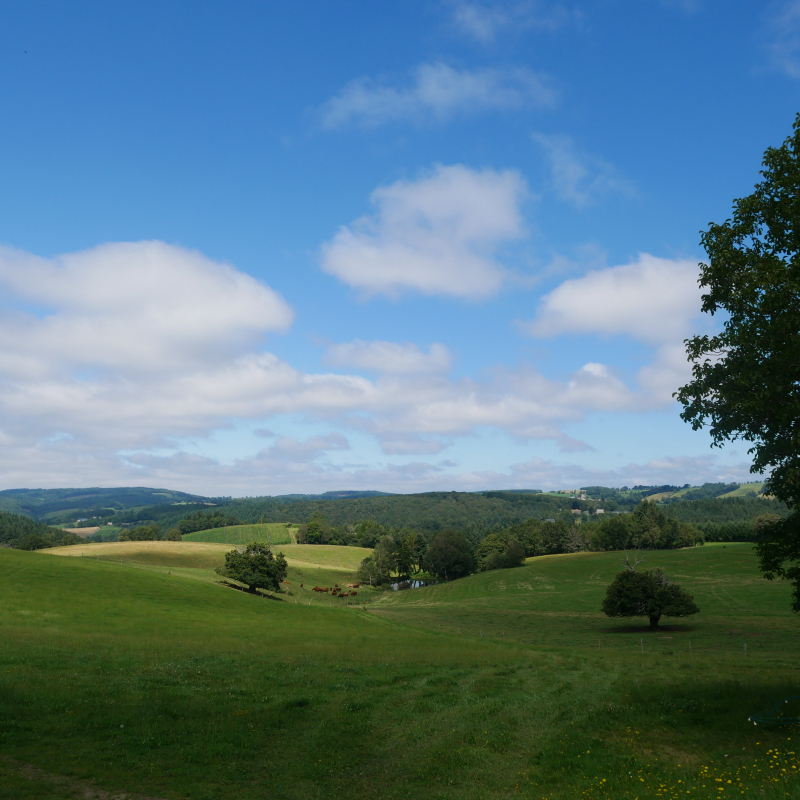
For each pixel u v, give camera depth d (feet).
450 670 102.01
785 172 60.13
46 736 49.44
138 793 40.34
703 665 119.55
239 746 52.49
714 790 37.63
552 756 51.44
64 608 164.66
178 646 112.37
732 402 58.18
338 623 206.59
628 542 561.02
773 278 55.11
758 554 67.05
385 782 46.55
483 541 618.03
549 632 238.48
